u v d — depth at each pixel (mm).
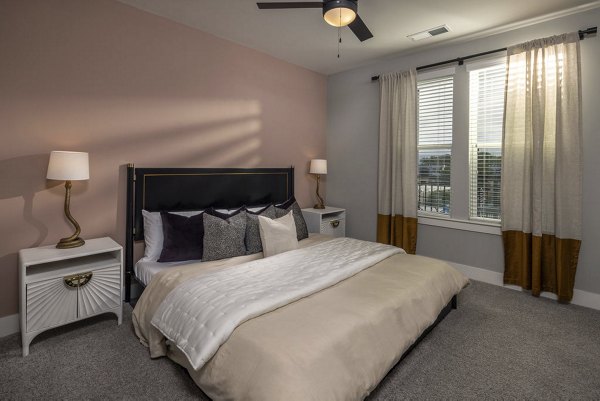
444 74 3680
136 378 1845
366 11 2863
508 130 3193
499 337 2334
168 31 3072
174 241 2762
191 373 1726
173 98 3141
